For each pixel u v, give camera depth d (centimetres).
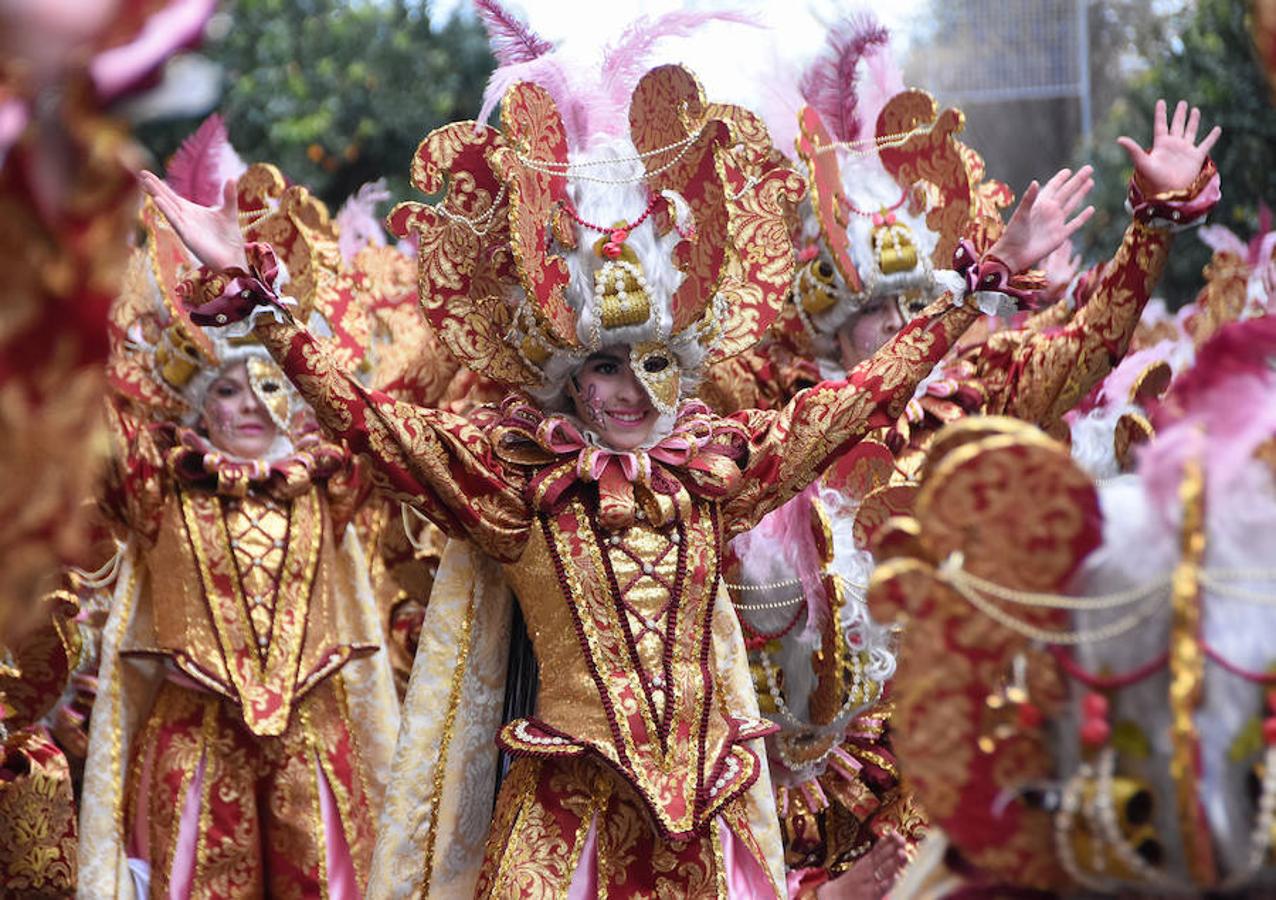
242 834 600
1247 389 247
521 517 443
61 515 234
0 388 221
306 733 610
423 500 442
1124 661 241
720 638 461
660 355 443
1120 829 240
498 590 468
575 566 438
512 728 443
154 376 607
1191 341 638
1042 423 546
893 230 559
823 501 530
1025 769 248
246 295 427
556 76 463
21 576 233
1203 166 503
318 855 607
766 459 460
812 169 546
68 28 210
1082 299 571
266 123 1655
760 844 458
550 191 443
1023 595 245
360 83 1692
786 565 518
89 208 219
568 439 446
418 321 685
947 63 1352
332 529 627
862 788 546
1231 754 236
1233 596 238
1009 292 468
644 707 432
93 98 213
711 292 437
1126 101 1497
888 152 579
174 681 599
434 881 461
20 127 210
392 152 1747
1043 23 1352
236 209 434
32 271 219
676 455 446
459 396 658
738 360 575
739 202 476
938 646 249
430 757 463
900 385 468
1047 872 251
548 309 433
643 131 455
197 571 592
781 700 528
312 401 434
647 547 442
